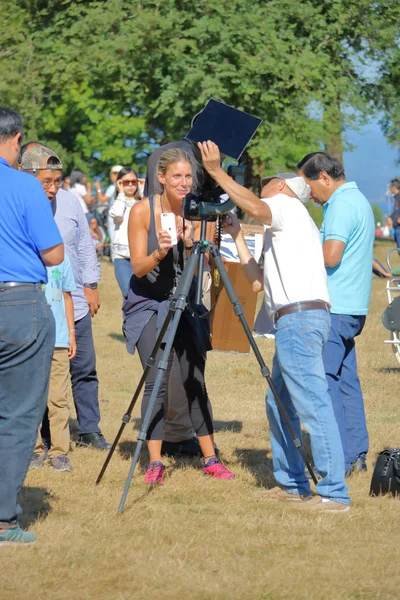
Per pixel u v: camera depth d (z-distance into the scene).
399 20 30.50
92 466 8.73
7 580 5.75
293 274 7.17
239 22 27.48
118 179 14.48
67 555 6.19
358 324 8.44
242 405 11.78
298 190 7.40
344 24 29.52
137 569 5.94
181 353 8.45
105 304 22.34
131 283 8.48
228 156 7.13
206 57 27.58
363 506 7.46
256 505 7.46
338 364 8.35
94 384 9.73
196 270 8.24
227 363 14.73
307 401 7.16
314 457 7.28
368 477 8.44
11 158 6.43
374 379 13.59
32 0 31.23
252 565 6.04
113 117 37.16
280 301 7.20
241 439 9.94
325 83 28.69
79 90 36.34
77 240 9.56
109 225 18.73
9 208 6.26
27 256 6.30
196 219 7.39
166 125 30.80
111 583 5.74
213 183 7.46
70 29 29.23
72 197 9.56
